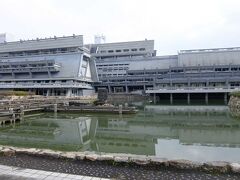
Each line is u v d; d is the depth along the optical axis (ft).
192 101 250.37
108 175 30.45
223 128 93.91
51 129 95.30
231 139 73.26
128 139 76.33
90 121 117.39
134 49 394.73
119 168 33.01
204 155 54.08
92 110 142.82
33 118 124.06
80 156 36.19
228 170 31.04
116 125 106.52
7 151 38.96
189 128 96.17
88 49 377.50
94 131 91.71
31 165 34.12
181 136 80.12
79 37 342.23
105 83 329.93
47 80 299.58
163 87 257.34
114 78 330.95
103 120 120.37
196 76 288.30
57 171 31.81
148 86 321.52
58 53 324.80
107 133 87.40
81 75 304.50
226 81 266.16
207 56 324.19
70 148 63.36
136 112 141.49
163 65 342.85
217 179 28.96
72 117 130.11
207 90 233.55
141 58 356.38
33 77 308.19
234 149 59.93
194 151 58.08
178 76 295.28
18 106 118.73
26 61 304.09
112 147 64.39
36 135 82.53
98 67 369.50
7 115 101.86
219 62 315.99
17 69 309.83
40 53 360.07
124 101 250.37
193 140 72.84
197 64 320.29
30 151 38.88
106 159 34.96
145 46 391.04
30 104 133.69
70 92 277.03
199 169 31.68
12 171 29.63
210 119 119.55
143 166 33.17
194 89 237.04
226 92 229.45
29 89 292.40
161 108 185.37
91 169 32.60
